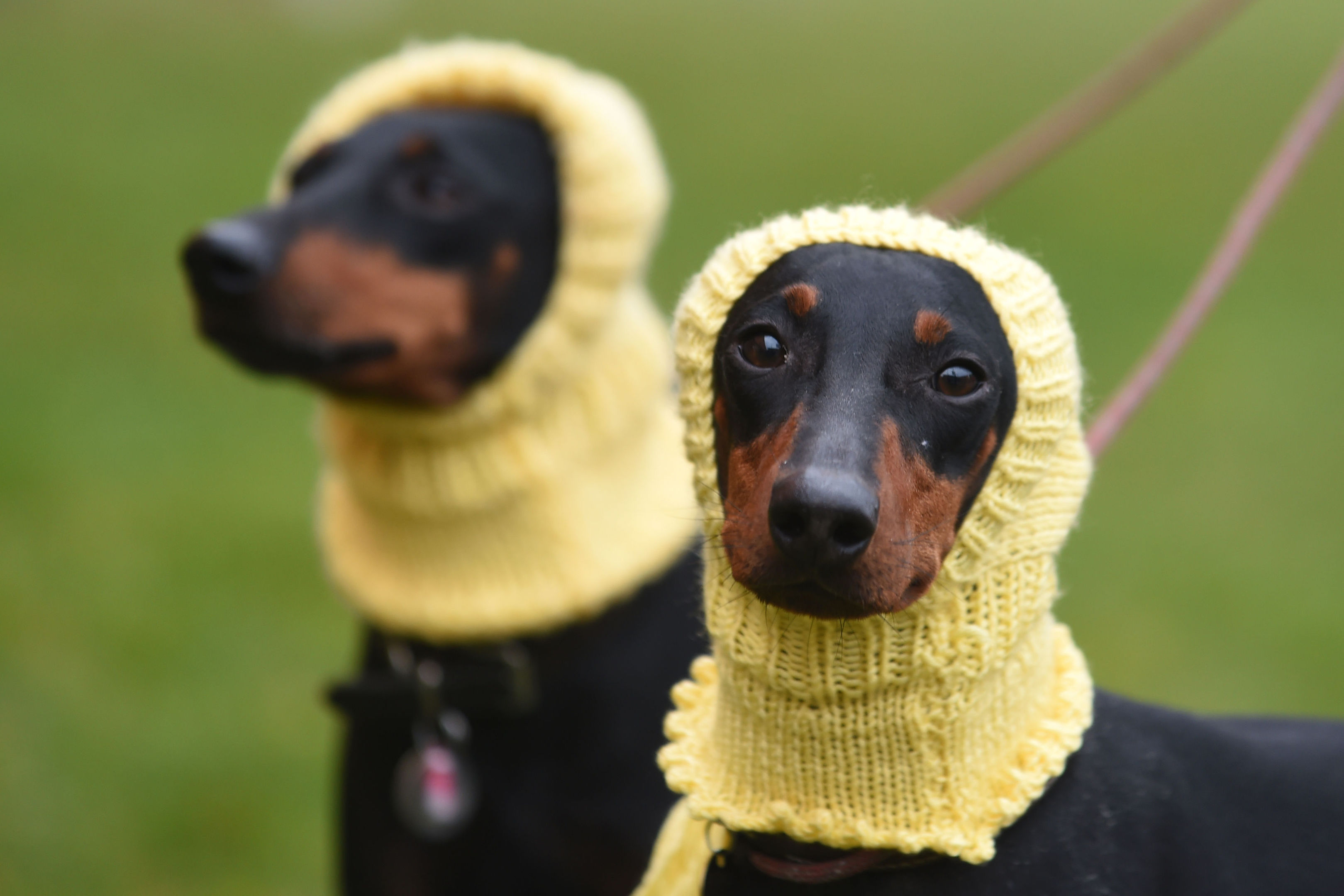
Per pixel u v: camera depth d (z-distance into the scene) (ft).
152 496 20.88
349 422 10.56
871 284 5.73
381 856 10.50
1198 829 5.96
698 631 10.28
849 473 5.28
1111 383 24.08
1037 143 10.29
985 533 5.83
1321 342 26.48
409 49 11.49
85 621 17.46
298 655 17.10
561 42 58.08
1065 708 6.01
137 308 28.84
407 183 10.25
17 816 14.10
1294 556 19.30
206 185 37.52
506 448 10.19
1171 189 36.29
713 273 6.09
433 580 10.26
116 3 59.98
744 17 65.41
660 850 6.73
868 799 5.95
